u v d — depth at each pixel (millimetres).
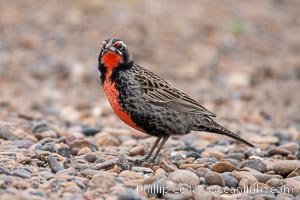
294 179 9039
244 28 24391
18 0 24500
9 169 8812
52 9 23984
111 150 10883
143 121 9656
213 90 18406
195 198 8023
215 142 12469
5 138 11078
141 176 8820
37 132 12016
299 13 28922
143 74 9719
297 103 17328
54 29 22297
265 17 26922
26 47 20953
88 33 22250
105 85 9664
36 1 24625
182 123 9797
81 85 18547
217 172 9336
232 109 16516
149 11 24844
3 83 18172
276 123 15250
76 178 8438
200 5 26891
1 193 7605
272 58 22359
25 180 8281
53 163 9031
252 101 17453
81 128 13125
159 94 9648
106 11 24188
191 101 9914
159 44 21906
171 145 11773
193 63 20734
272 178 9078
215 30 23891
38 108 15711
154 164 9602
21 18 22938
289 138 13148
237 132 13547
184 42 22359
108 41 9625
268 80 20078
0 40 21219
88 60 20234
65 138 10883
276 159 10758
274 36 24875
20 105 15828
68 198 7645
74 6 24422
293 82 19797
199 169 9141
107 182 8203
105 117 15250
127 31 22531
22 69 19328
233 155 10695
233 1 28625
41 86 18172
